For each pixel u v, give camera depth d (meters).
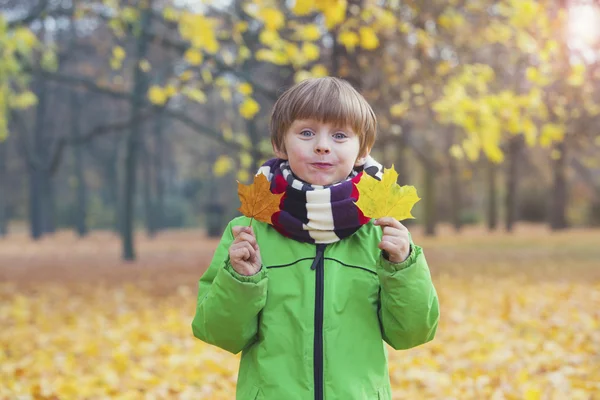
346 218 2.02
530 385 4.32
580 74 6.93
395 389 4.43
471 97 6.99
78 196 32.69
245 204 2.03
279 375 1.99
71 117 27.25
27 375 4.75
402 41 7.62
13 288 10.32
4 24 7.82
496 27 7.71
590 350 5.28
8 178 38.62
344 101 2.07
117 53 9.24
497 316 7.12
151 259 17.06
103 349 5.67
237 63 8.53
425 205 26.98
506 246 20.00
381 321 2.10
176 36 13.89
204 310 2.05
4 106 9.49
